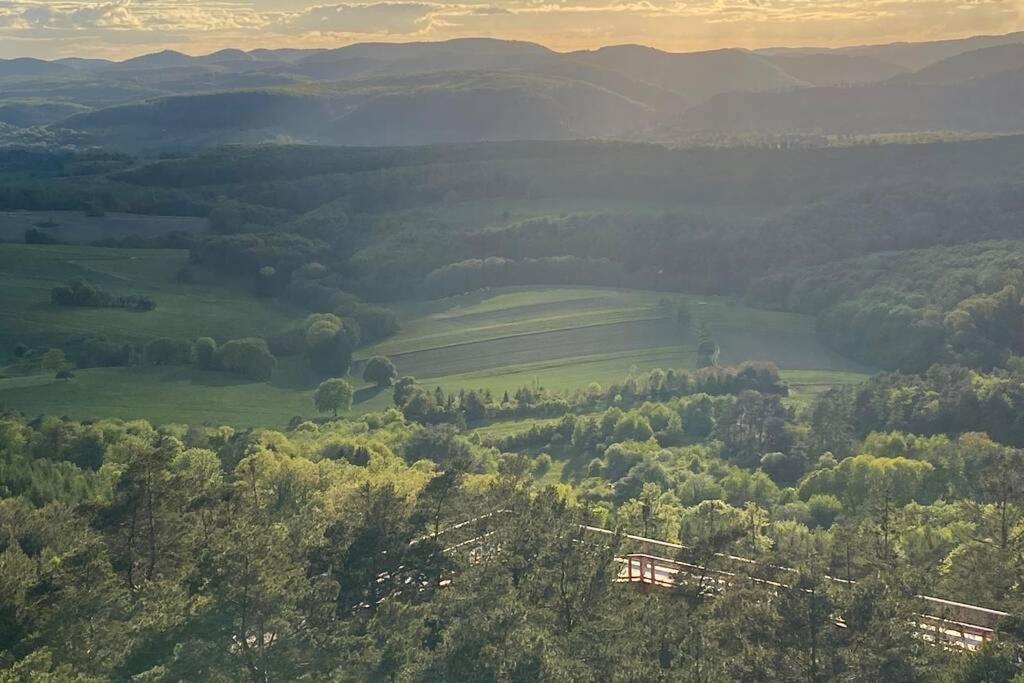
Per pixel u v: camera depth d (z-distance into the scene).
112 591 47.09
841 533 58.84
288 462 96.12
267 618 43.75
